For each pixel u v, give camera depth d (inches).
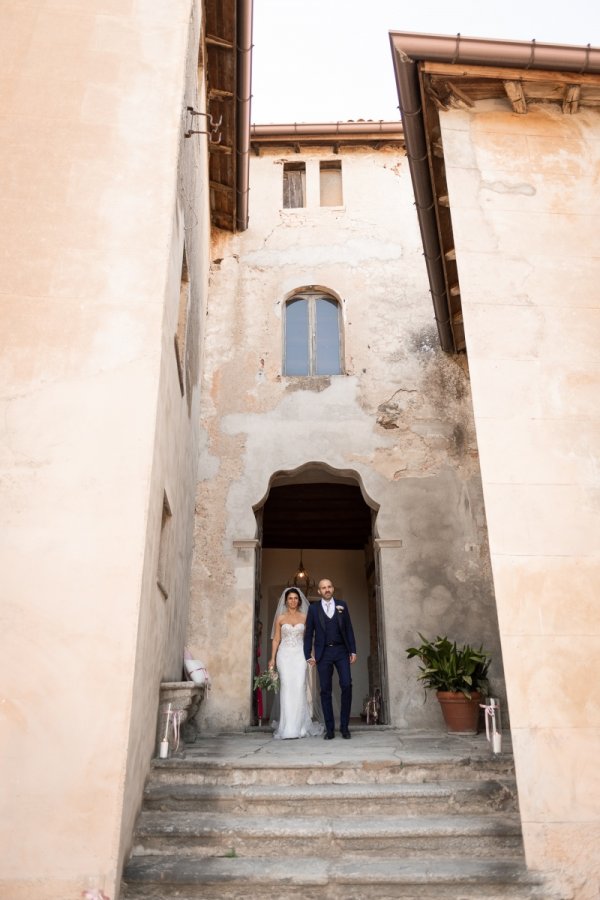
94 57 220.2
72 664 158.6
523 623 180.1
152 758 209.8
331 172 450.6
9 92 213.0
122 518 171.2
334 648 291.0
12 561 165.6
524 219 228.7
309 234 423.8
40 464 174.1
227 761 206.7
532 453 196.9
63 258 194.9
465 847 177.6
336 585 590.2
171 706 229.6
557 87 246.8
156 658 213.5
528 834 165.2
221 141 365.4
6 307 187.9
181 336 266.7
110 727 154.5
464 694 298.2
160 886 160.9
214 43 311.9
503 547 186.5
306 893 162.4
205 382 386.0
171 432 230.4
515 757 170.1
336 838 177.5
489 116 246.8
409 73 243.6
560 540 187.9
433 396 383.2
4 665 157.5
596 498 193.0
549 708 173.5
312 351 402.9
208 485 364.5
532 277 219.5
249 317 402.6
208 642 336.5
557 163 239.1
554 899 159.8
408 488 364.2
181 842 176.6
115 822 148.3
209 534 355.3
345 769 206.4
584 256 223.9
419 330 398.9
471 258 221.3
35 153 206.2
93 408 180.4
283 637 312.0
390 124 432.1
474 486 364.5
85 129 210.8
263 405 381.1
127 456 176.6
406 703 327.9
